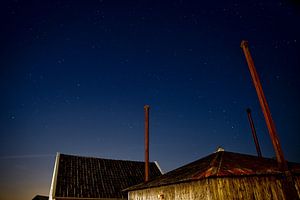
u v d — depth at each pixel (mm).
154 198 11531
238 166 8984
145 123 18062
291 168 9406
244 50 10086
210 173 8242
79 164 19953
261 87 9344
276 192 8547
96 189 17500
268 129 8898
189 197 9086
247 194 8188
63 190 16328
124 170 21344
